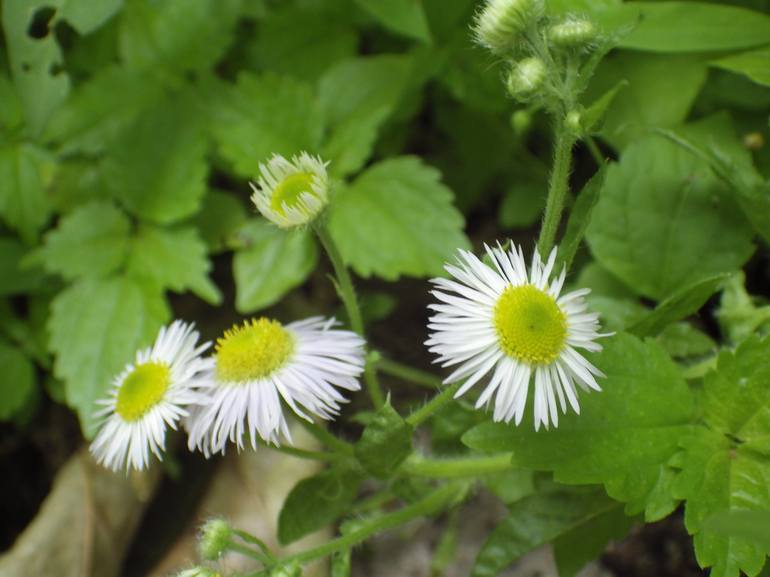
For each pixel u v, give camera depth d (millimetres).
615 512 220
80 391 249
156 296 255
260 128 264
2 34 268
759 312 230
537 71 199
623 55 253
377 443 208
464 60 270
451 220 251
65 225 261
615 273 239
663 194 239
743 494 204
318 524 224
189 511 259
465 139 286
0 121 266
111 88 272
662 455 205
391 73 271
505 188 290
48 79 236
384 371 281
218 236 268
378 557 258
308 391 208
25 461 273
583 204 204
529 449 203
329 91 271
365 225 253
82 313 254
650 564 253
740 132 254
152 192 263
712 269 237
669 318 216
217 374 210
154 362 213
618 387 207
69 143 269
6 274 268
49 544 248
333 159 262
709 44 234
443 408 228
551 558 252
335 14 284
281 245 260
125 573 256
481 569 221
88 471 258
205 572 202
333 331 213
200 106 267
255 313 281
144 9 275
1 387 262
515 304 193
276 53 283
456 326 194
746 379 208
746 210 229
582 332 195
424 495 235
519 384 193
